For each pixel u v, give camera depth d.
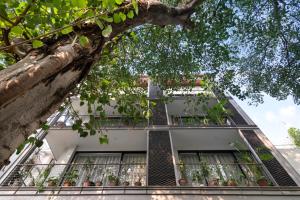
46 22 2.88
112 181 8.01
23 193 7.05
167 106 12.70
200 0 4.54
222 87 8.61
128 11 3.37
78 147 10.80
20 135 1.75
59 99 2.21
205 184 8.27
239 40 8.12
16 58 2.93
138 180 8.23
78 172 9.18
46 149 10.69
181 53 8.02
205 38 7.16
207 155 10.50
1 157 1.59
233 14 6.71
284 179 7.51
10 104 1.66
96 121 5.79
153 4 3.75
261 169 8.27
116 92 6.66
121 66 7.12
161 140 9.52
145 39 7.90
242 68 8.77
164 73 8.50
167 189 7.14
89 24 2.90
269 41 8.17
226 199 6.83
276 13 7.15
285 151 11.44
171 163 8.27
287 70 8.34
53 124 10.38
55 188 7.19
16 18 2.67
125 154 10.71
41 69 1.90
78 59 2.48
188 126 10.41
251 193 6.98
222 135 10.41
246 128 10.25
